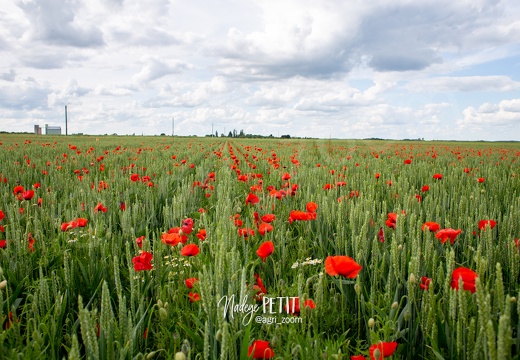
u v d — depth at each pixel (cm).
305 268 323
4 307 243
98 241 334
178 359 172
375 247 291
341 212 381
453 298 191
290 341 215
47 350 217
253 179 819
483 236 298
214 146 2986
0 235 396
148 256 265
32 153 1537
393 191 575
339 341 222
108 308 191
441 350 212
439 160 1489
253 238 373
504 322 137
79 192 592
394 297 246
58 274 307
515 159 1565
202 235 342
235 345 191
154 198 607
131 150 2091
